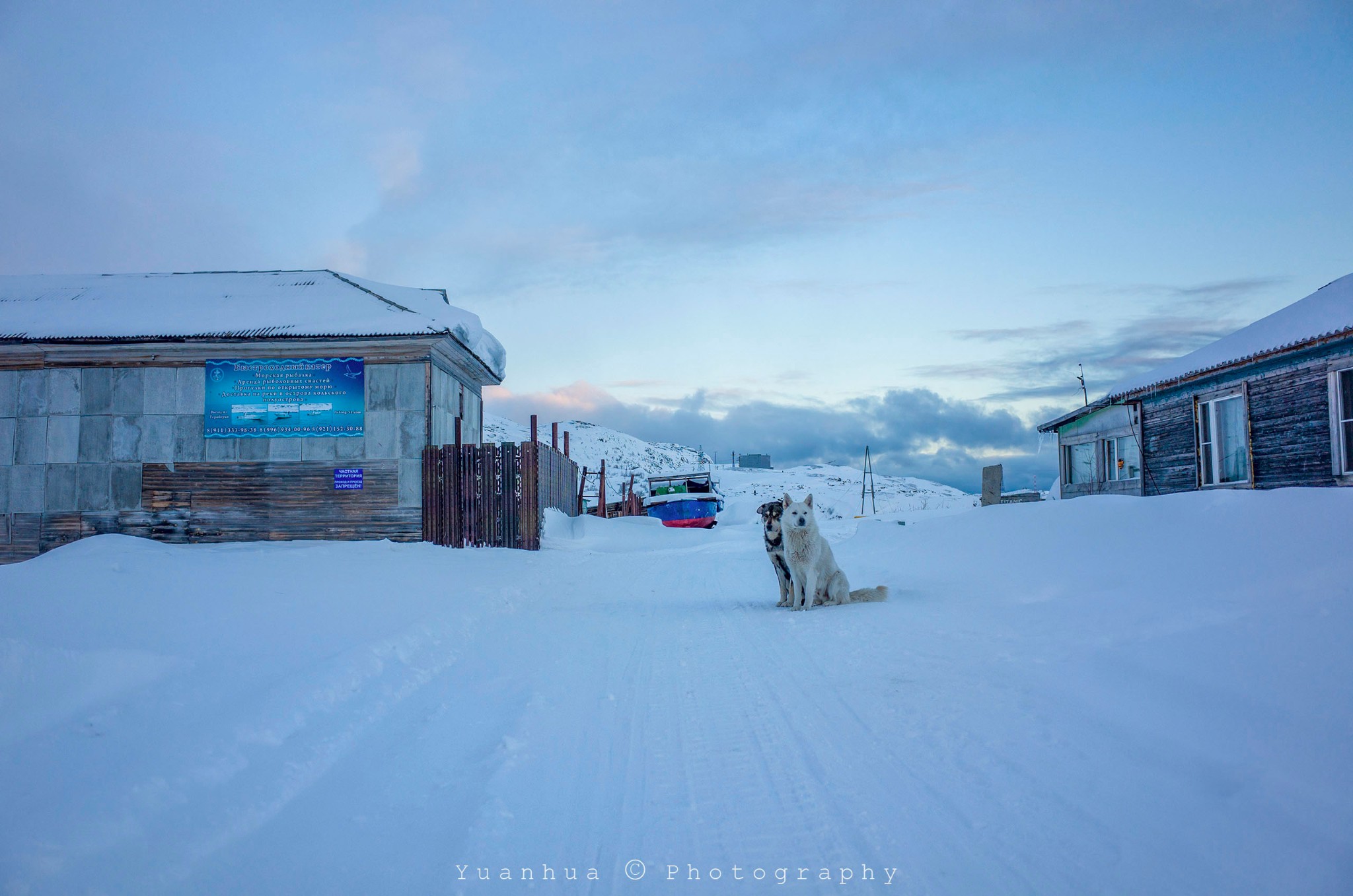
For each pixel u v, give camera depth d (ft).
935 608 25.43
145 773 10.78
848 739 13.26
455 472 54.08
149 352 53.36
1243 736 10.91
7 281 61.62
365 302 57.41
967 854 9.05
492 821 10.37
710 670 19.02
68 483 53.16
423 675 18.48
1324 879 7.73
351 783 11.95
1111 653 15.60
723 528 89.92
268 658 16.65
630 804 11.03
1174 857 8.55
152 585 20.90
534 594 34.47
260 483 53.42
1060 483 73.82
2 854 8.44
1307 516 18.92
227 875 9.05
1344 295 39.27
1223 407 46.93
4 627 15.05
